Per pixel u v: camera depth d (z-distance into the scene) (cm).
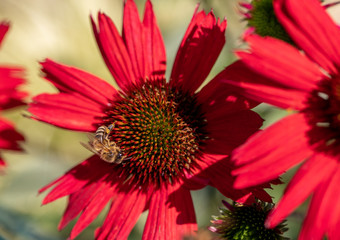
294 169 37
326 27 27
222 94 30
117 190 30
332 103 26
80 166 30
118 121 31
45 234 38
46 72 30
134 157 31
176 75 31
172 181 30
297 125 26
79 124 30
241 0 36
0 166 29
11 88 29
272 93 26
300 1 26
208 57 31
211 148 30
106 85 31
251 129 30
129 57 31
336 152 26
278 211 25
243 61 26
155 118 31
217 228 30
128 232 30
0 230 34
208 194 38
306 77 26
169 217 30
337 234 25
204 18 31
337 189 26
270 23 31
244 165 26
